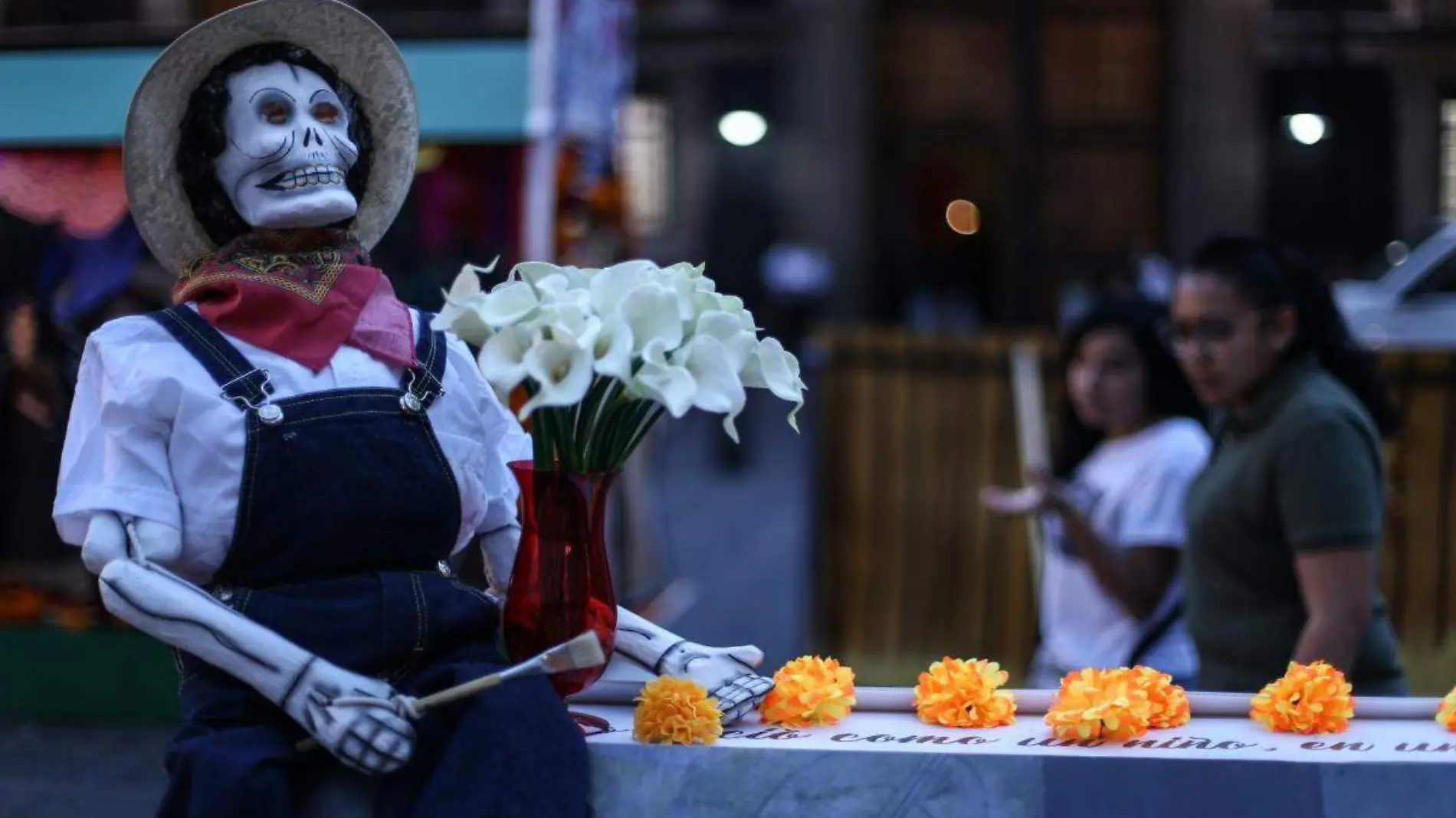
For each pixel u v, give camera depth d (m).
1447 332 11.73
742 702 2.68
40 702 6.33
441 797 2.35
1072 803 2.42
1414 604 6.41
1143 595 4.11
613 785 2.47
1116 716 2.51
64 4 7.95
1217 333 3.38
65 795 5.41
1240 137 17.67
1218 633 3.44
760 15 21.02
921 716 2.71
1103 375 4.29
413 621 2.52
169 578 2.41
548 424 2.55
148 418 2.50
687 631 7.81
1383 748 2.51
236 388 2.53
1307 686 2.61
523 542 2.61
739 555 10.02
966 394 6.68
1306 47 17.16
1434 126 16.70
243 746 2.39
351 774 2.45
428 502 2.60
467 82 6.31
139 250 6.23
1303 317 3.41
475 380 2.80
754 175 21.33
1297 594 3.36
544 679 2.48
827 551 6.79
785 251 18.38
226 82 2.74
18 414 6.26
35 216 6.18
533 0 6.34
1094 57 18.72
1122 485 4.18
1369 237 16.89
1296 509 3.24
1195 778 2.41
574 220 7.31
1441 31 16.58
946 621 6.71
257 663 2.38
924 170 19.42
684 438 16.11
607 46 7.36
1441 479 6.37
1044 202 18.91
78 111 6.12
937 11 19.00
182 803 2.41
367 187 2.97
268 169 2.69
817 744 2.52
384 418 2.59
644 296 2.47
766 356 2.62
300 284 2.64
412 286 6.91
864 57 19.00
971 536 6.68
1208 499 3.45
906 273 19.45
